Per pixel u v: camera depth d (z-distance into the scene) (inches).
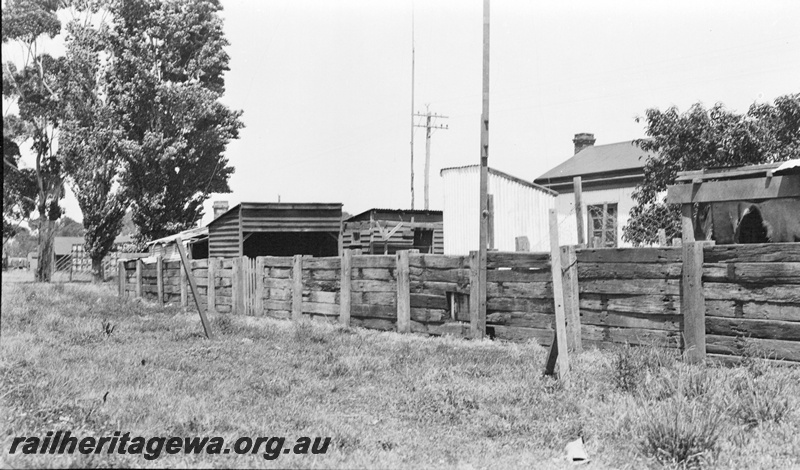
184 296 866.1
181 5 1883.6
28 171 2052.2
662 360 354.0
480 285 507.8
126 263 1049.5
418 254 556.1
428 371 376.2
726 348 372.2
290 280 682.2
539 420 285.1
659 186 905.5
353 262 611.8
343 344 493.0
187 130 1852.9
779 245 354.9
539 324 475.2
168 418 265.6
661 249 406.3
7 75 1979.6
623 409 279.3
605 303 434.0
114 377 347.6
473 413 296.7
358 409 304.2
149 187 1813.5
